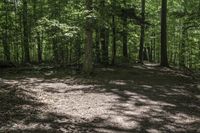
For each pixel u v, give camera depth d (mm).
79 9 24969
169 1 40625
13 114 11664
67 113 12594
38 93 16031
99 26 23703
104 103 14594
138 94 16875
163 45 30656
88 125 11188
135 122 11844
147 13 40625
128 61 34375
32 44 39156
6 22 36344
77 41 28453
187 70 30234
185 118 12680
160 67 29906
